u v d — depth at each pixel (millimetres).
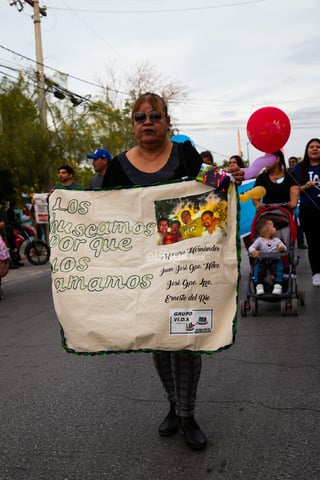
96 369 4773
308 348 5023
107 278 3084
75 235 3162
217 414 3650
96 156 7238
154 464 3033
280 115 4879
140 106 3221
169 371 3379
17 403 4059
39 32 20094
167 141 3314
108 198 3162
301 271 9742
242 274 9719
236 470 2922
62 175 9344
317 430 3322
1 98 19109
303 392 3945
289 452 3076
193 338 2975
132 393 4121
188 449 3189
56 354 5383
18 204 20359
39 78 20078
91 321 3064
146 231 3102
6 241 14008
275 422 3477
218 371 4516
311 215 7496
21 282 11430
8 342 6059
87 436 3424
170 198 3090
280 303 6594
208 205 3047
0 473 3006
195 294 2979
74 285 3113
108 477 2918
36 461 3127
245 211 8242
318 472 2850
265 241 6559
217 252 3006
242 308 6547
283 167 7043
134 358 5027
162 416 3674
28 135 18797
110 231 3137
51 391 4277
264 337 5500
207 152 8367
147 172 3254
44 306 8203
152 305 2996
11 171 19094
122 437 3387
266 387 4090
